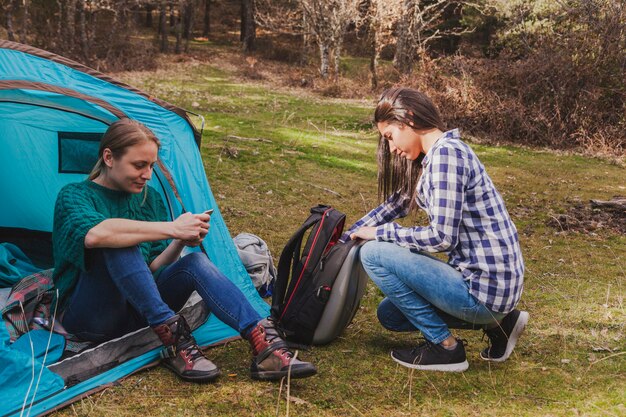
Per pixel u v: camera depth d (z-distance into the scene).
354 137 10.27
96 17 20.69
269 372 2.65
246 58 25.06
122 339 2.77
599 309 3.81
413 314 2.83
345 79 19.12
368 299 3.83
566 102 10.96
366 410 2.52
